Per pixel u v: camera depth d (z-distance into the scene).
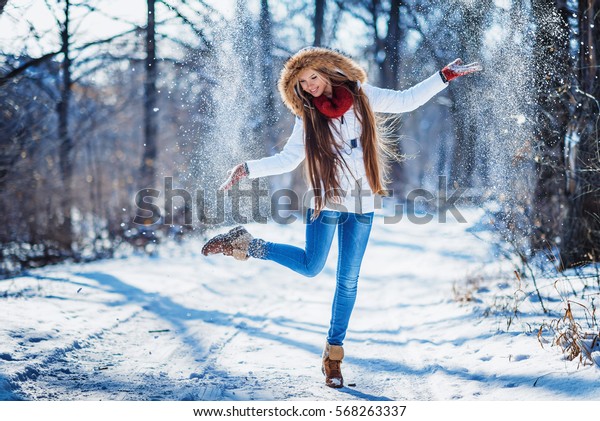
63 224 19.48
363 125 6.21
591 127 9.58
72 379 6.26
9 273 15.44
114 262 16.97
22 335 7.47
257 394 5.96
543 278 10.17
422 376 6.59
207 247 6.40
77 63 19.88
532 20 10.25
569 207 10.41
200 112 20.39
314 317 10.02
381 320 9.78
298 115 6.49
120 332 8.50
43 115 17.69
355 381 6.52
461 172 14.68
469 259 15.00
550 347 6.72
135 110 27.42
